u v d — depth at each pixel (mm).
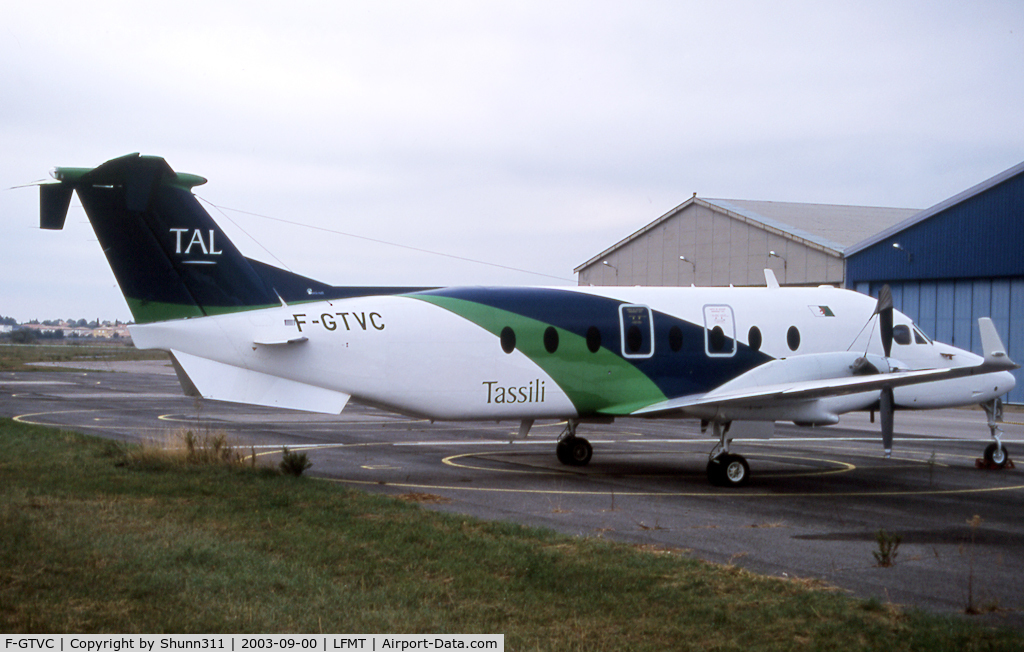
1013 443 24594
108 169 13617
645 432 26078
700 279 47719
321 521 10852
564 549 9805
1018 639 7074
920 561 10078
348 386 15352
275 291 15312
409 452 19828
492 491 14438
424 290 16562
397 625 7129
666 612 7656
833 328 18719
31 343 156000
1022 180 34906
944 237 37562
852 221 49438
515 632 7094
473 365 15992
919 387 18625
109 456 15750
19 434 18531
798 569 9586
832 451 21938
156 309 14633
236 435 22766
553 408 16656
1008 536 11625
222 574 8359
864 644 6938
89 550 8961
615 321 16953
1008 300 36000
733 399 15531
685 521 12227
